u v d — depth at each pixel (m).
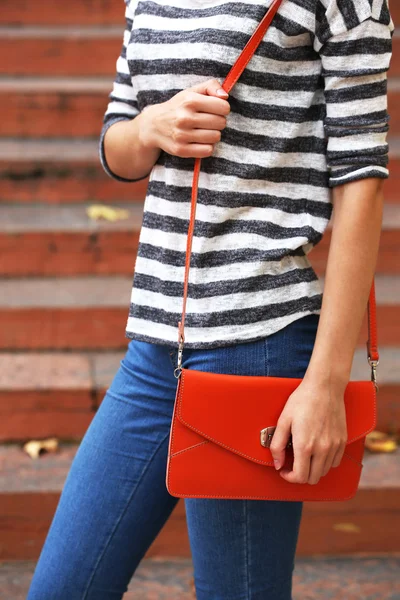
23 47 4.48
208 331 1.34
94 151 3.96
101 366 3.04
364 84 1.31
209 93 1.30
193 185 1.31
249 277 1.33
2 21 4.79
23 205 3.79
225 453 1.34
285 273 1.37
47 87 4.14
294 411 1.30
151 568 2.50
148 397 1.47
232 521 1.40
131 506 1.47
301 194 1.38
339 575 2.50
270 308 1.34
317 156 1.38
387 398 2.90
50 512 2.55
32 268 3.44
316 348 1.32
